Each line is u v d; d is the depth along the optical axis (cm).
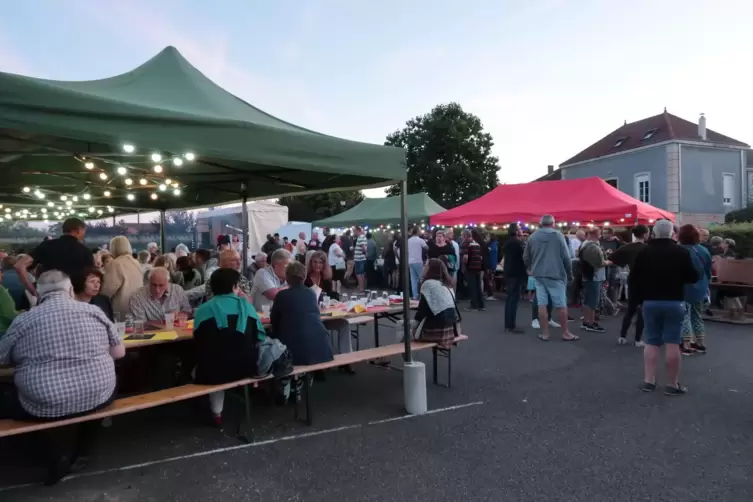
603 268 883
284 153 404
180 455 389
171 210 1122
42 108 290
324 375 598
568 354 692
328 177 645
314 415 475
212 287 434
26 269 622
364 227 1706
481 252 1127
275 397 502
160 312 526
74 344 336
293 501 319
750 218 2372
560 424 442
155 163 587
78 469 364
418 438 416
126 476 355
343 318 588
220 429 442
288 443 410
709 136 2583
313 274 651
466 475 351
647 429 428
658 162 2531
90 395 341
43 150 508
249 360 418
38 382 325
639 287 524
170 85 511
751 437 410
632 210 1109
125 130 323
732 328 863
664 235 512
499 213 1250
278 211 1897
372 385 570
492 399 512
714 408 477
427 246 1265
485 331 859
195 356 459
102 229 1625
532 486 334
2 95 279
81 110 304
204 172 663
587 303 852
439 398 517
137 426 450
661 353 691
